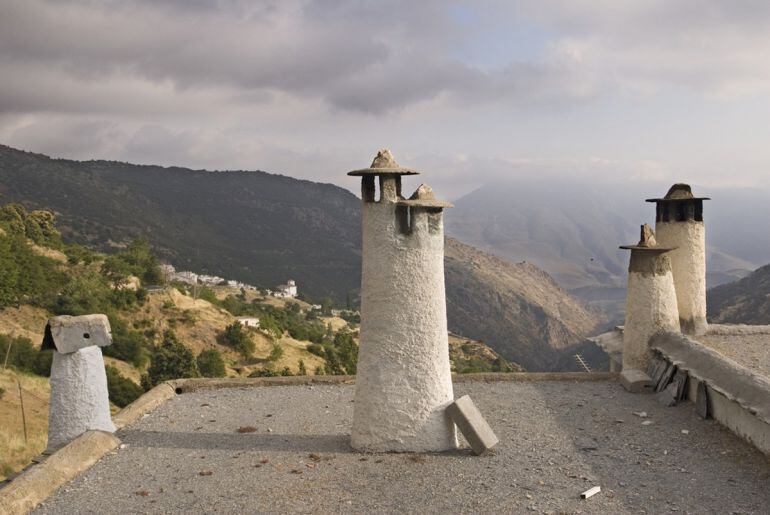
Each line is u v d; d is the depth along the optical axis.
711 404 10.22
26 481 7.73
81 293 60.09
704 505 7.12
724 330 14.55
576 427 10.18
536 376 13.53
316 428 10.44
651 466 8.40
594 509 7.06
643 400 11.64
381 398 9.00
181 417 11.22
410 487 7.76
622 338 15.05
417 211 8.81
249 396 12.63
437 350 9.06
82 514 7.27
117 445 9.56
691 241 14.43
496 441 9.00
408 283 8.88
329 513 7.08
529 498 7.38
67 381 9.62
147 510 7.30
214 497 7.60
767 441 8.47
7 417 26.25
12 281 53.34
